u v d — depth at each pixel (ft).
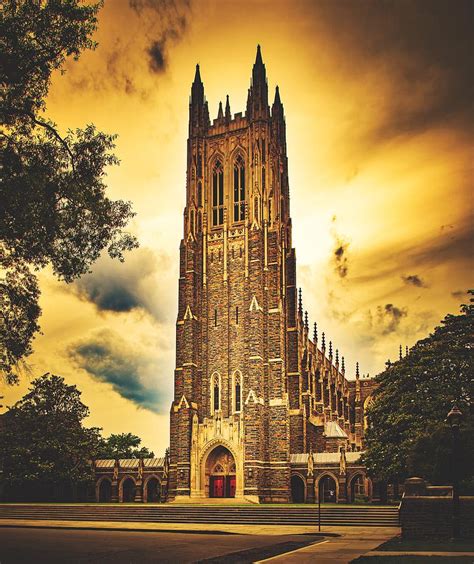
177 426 297.12
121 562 101.71
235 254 318.65
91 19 120.57
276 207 342.85
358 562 90.12
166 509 221.87
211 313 314.76
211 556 109.50
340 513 199.21
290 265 335.06
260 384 290.15
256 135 330.54
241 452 282.36
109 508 229.86
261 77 342.23
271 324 304.71
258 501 274.16
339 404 430.20
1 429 297.33
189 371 301.02
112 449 419.33
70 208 124.16
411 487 131.03
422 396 205.98
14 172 114.11
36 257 123.75
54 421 299.58
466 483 152.25
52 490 315.37
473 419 163.43
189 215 328.70
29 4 114.73
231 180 331.98
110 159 127.65
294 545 126.21
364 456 245.24
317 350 380.37
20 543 136.15
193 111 349.41
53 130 122.21
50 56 118.11
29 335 127.54
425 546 112.57
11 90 114.83
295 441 304.30
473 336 204.23
